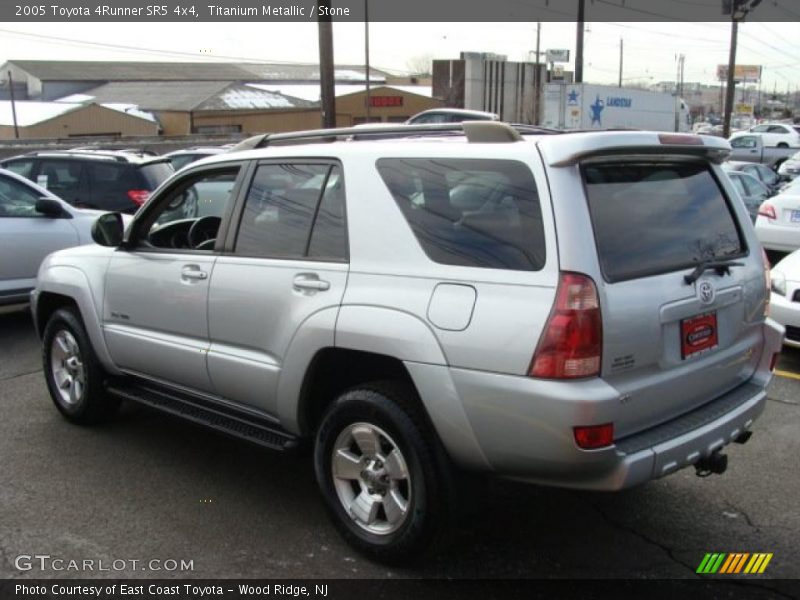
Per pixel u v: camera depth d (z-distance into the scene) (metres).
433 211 3.47
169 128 57.75
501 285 3.17
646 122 38.75
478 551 3.80
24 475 4.62
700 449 3.39
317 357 3.72
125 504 4.26
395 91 61.81
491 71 55.91
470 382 3.19
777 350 4.11
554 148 3.17
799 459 4.89
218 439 5.22
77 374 5.39
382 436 3.59
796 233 10.19
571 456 3.04
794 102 152.25
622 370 3.16
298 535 3.94
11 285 7.82
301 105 59.69
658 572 3.62
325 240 3.81
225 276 4.17
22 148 31.48
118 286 4.89
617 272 3.21
